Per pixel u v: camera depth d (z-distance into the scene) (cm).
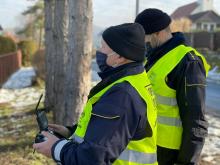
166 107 302
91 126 206
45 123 245
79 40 600
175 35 313
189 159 293
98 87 219
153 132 228
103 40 224
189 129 287
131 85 212
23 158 591
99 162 199
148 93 224
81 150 203
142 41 222
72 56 611
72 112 621
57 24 932
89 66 618
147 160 225
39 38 4022
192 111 286
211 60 2705
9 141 695
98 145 199
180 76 294
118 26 221
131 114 208
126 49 216
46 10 1120
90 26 601
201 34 3397
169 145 304
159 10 311
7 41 2455
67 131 261
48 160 590
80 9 590
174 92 299
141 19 309
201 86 291
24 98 1326
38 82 1672
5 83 1772
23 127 831
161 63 304
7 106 1145
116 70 220
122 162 219
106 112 204
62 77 858
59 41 918
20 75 2089
